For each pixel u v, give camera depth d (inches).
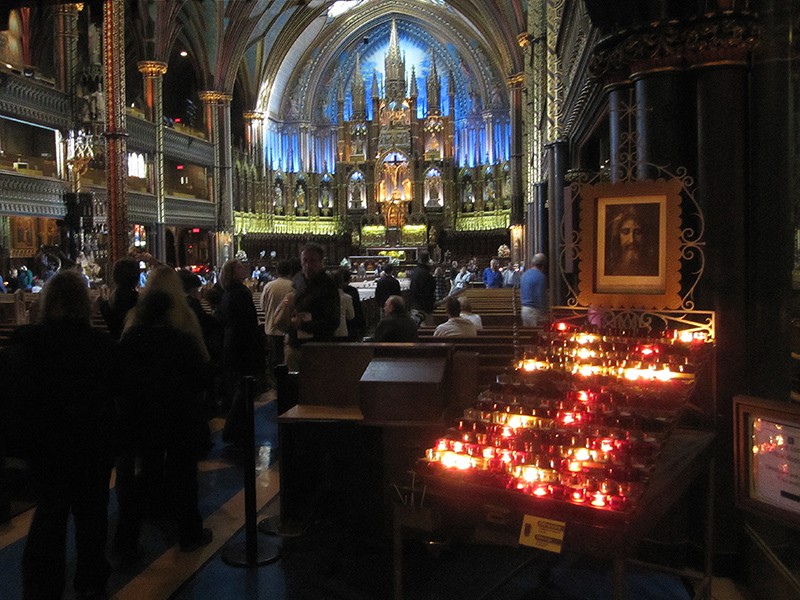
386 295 468.4
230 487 243.0
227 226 1282.0
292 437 201.2
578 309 187.3
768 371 169.6
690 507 173.6
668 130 178.7
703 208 173.3
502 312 486.9
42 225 928.9
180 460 184.9
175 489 189.2
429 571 173.9
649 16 177.6
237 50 1257.4
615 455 116.1
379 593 163.2
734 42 165.9
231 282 277.4
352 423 176.7
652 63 177.8
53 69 975.0
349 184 1584.6
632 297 176.6
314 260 250.5
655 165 172.1
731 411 169.5
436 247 1482.5
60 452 145.6
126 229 816.9
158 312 176.4
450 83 1555.1
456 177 1556.3
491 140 1502.2
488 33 1347.2
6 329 346.3
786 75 162.2
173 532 202.7
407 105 1536.7
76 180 868.0
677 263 170.9
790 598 138.0
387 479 183.8
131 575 174.7
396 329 249.0
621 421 127.0
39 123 812.6
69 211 852.0
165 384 175.6
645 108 181.0
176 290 180.9
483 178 1519.4
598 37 234.5
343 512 187.5
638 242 175.5
